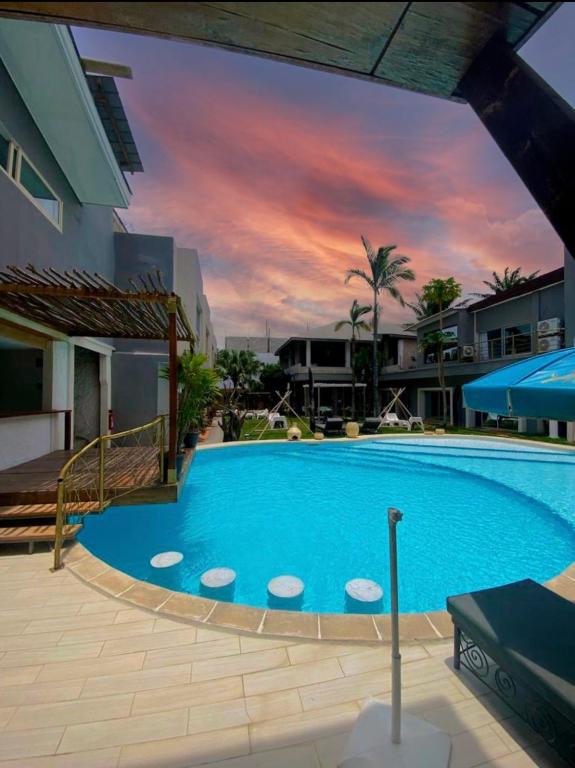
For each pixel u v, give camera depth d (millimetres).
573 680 1770
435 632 2811
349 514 7094
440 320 19781
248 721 2061
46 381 7945
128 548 5574
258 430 18562
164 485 5301
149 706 2166
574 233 1354
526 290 16188
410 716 2008
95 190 8727
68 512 4594
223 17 1349
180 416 8008
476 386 2760
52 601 3256
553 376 2207
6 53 5648
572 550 5559
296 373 28484
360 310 23594
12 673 2426
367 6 1303
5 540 4164
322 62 1607
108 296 5316
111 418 10961
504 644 2018
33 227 6781
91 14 1341
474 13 1354
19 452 6738
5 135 5980
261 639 2756
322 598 4340
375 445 13625
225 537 6012
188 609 3100
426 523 6641
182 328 7543
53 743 1938
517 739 1926
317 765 1809
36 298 5484
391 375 24719
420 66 1604
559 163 1388
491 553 5465
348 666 2479
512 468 10742
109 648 2662
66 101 6465
